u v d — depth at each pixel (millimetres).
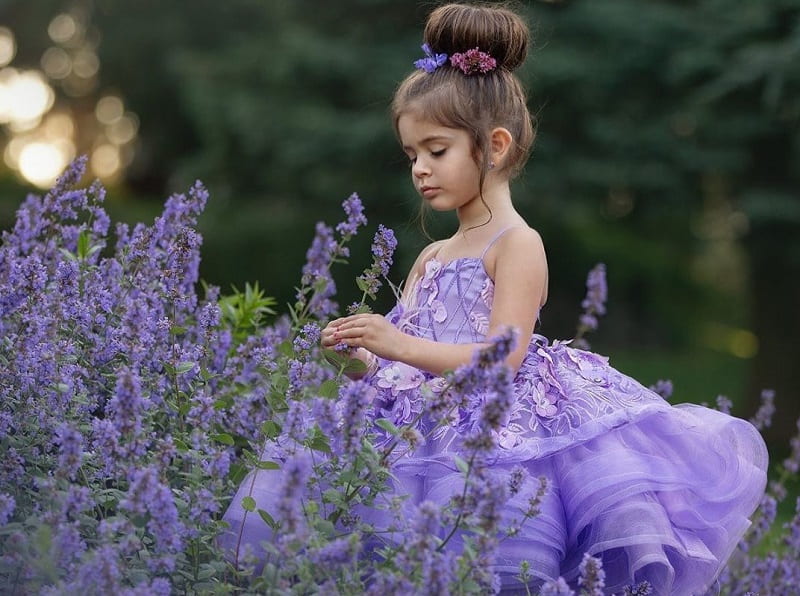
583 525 3781
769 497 4980
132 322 3746
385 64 13977
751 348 24266
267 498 3775
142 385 3918
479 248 4242
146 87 23078
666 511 3912
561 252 17562
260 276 16578
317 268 4809
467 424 3896
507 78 4316
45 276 3969
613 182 13156
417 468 3805
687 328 22859
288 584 3221
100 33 22703
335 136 13750
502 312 4094
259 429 3822
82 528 3441
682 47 12742
